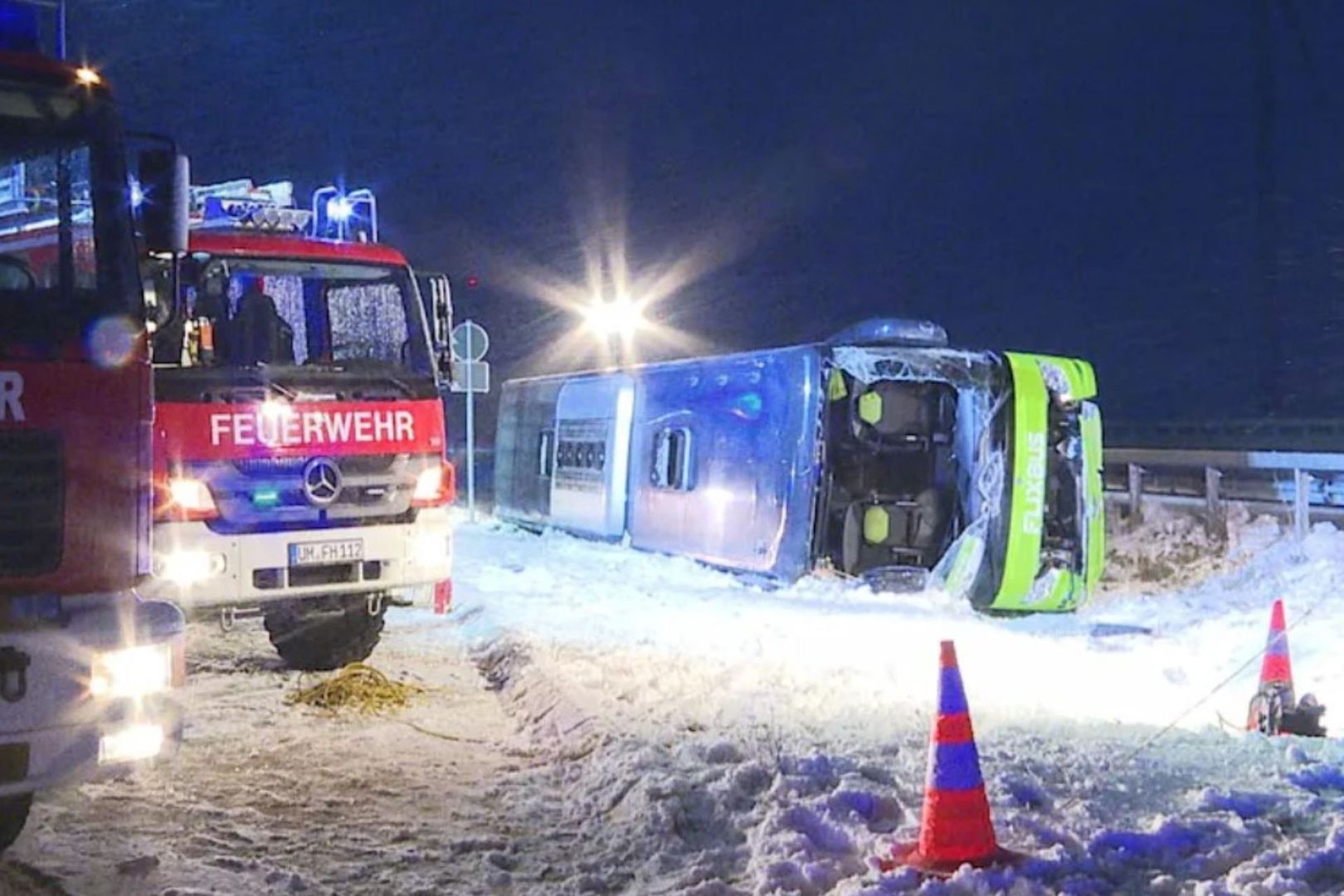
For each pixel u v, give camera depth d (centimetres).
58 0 652
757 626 1159
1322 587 1326
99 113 619
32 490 566
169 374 909
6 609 561
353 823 675
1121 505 1872
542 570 1558
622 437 1797
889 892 538
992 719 816
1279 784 656
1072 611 1398
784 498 1388
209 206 1036
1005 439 1348
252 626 1226
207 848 637
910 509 1436
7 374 564
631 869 609
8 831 624
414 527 984
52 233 595
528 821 678
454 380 1027
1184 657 1159
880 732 783
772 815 629
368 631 1049
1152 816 617
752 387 1475
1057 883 543
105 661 574
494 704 933
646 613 1229
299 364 954
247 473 924
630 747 746
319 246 974
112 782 738
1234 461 1633
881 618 1220
